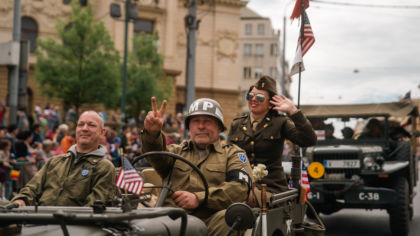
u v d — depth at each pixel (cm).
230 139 526
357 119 1074
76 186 403
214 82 4434
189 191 394
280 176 509
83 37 2673
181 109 4278
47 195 404
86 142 418
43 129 1844
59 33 2675
